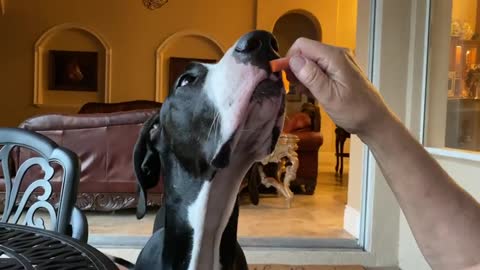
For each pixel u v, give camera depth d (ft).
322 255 10.38
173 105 3.49
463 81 9.20
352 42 28.12
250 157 3.40
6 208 4.91
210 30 26.89
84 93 26.50
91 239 10.62
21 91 26.03
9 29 25.73
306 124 18.45
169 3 26.58
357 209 11.54
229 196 3.49
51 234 3.59
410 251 9.86
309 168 17.65
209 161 3.27
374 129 2.32
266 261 10.23
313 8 27.25
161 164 3.77
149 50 26.66
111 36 26.32
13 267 2.88
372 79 10.23
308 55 2.31
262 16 26.84
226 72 3.11
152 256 3.82
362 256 10.39
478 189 8.01
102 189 13.07
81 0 26.03
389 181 2.47
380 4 10.05
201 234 3.50
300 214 14.06
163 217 4.06
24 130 4.98
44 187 4.75
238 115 3.03
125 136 13.01
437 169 2.46
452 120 9.21
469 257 2.36
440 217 2.41
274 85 3.03
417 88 9.88
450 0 9.62
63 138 12.86
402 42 10.07
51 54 26.17
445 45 9.61
